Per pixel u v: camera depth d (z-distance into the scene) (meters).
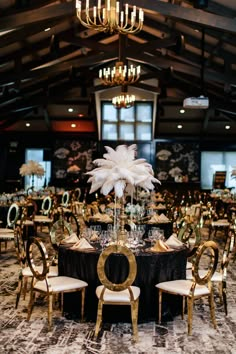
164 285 4.14
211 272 4.08
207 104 9.92
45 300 4.92
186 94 15.28
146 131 17.56
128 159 4.37
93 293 4.27
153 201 10.62
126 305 4.21
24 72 10.59
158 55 12.50
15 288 5.39
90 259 4.27
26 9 7.58
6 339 3.77
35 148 18.12
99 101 16.83
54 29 10.23
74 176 17.67
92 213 8.63
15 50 10.17
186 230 5.67
